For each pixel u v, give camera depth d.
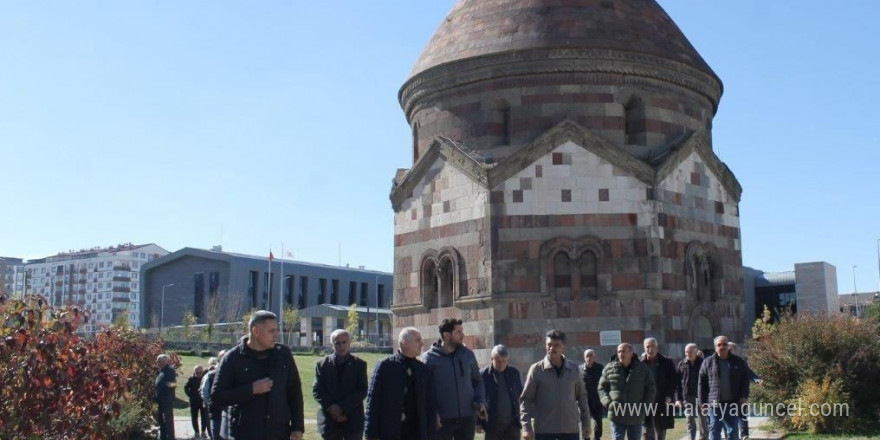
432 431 13.50
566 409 15.09
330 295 131.62
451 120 31.34
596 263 28.69
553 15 30.70
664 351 28.30
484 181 28.97
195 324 106.44
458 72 30.92
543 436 15.05
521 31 30.50
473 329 28.97
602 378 17.30
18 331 12.48
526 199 28.84
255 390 11.33
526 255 28.61
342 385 15.12
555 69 29.84
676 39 32.25
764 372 24.92
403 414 13.44
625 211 28.92
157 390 24.75
